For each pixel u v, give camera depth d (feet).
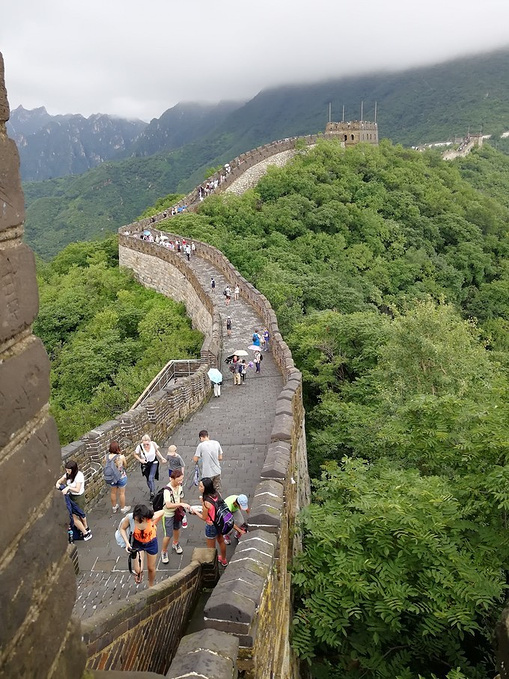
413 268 160.35
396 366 60.90
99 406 72.49
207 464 30.58
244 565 17.81
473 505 29.84
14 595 7.88
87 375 91.04
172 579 19.86
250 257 125.70
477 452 31.65
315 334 78.54
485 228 210.59
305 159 207.21
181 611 20.39
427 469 40.83
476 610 26.20
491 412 33.68
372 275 147.95
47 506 9.08
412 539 27.76
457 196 220.43
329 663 29.12
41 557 8.70
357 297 110.63
